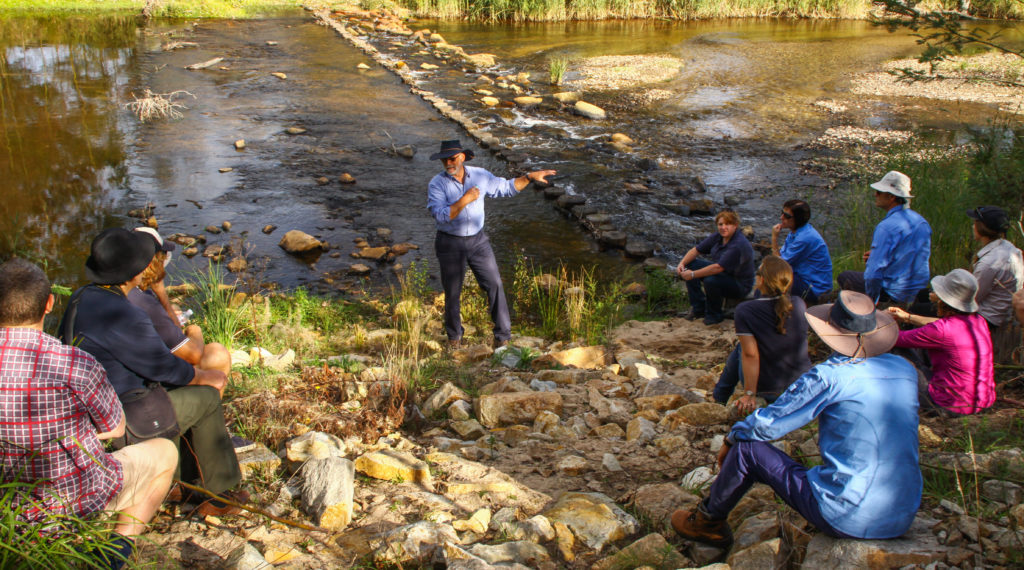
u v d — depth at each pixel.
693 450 4.65
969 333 4.48
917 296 6.46
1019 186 8.09
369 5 31.11
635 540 3.71
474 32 28.22
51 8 28.47
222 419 3.79
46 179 12.20
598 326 7.86
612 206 11.95
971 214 5.59
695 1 31.50
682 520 3.60
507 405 5.22
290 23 28.27
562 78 20.86
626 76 21.31
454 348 7.06
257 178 12.68
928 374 5.12
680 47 25.53
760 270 4.52
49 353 2.79
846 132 15.88
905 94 19.11
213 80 19.20
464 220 6.62
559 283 8.87
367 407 5.13
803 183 12.93
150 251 3.51
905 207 6.29
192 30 25.86
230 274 9.26
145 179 12.41
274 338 6.93
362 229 10.89
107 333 3.37
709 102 18.56
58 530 2.82
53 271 9.09
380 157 13.99
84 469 2.89
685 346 7.29
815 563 3.04
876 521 3.04
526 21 30.64
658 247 10.52
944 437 4.38
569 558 3.54
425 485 4.20
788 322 4.54
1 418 2.73
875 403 3.02
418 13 31.16
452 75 21.05
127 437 3.37
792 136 15.72
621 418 5.22
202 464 3.72
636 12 31.88
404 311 7.93
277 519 3.62
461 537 3.72
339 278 9.33
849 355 3.10
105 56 21.16
